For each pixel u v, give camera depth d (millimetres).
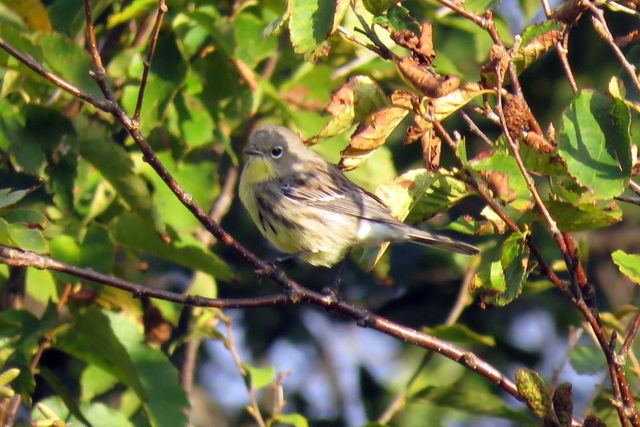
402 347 16531
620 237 15703
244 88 11961
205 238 13594
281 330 15789
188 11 11703
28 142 10297
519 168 7449
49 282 10992
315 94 12602
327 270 15336
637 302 12055
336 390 16312
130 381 10195
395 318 14969
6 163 10477
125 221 10930
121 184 10539
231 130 12352
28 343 9930
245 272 15211
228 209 14898
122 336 10516
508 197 7652
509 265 7949
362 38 11242
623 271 7758
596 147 7500
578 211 7676
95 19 12398
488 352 14617
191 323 11961
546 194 10539
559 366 10500
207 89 11781
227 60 11906
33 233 8492
